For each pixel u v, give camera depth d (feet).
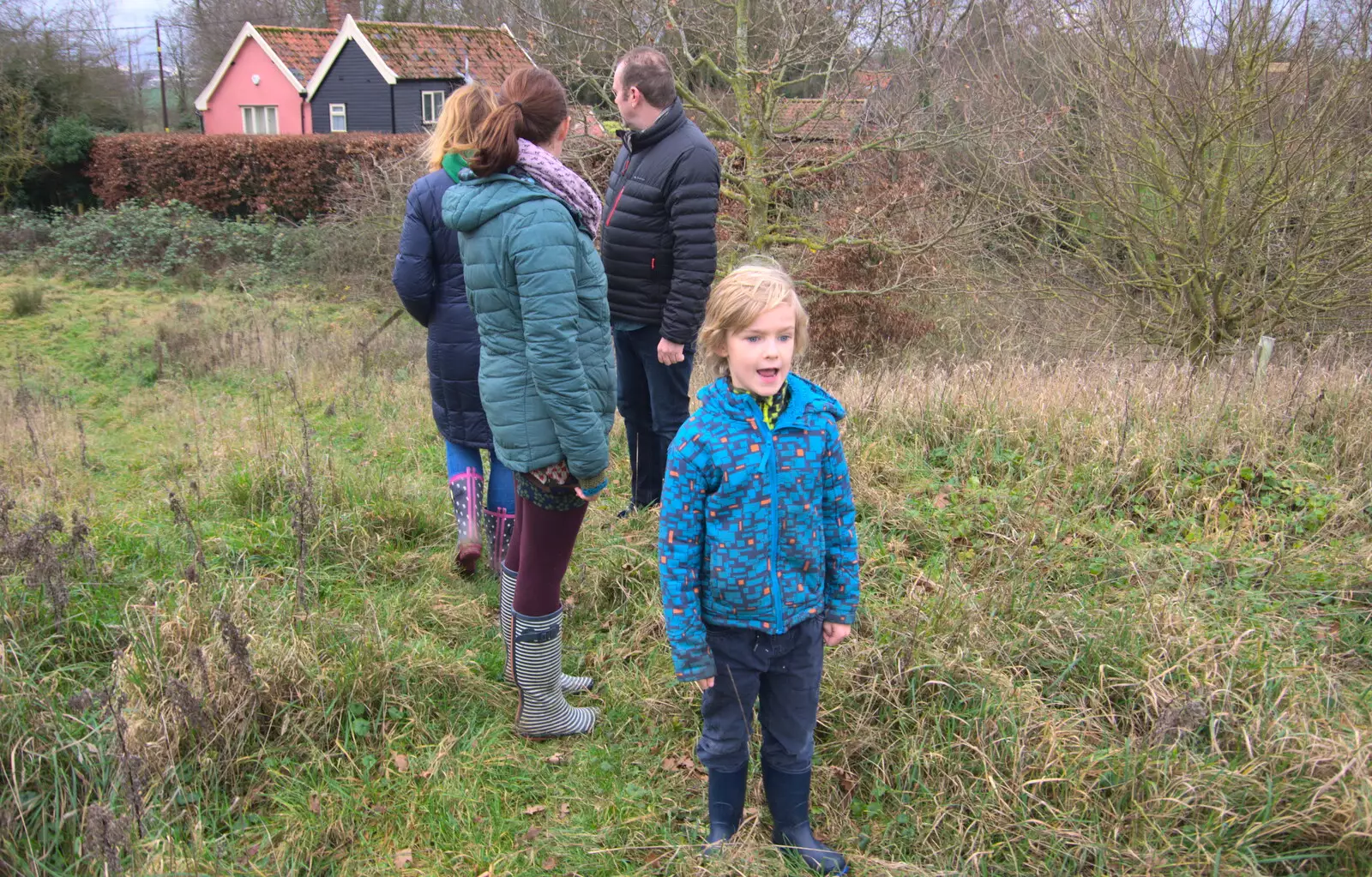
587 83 29.86
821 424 6.98
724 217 32.24
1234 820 7.18
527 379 8.21
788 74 33.76
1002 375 18.42
